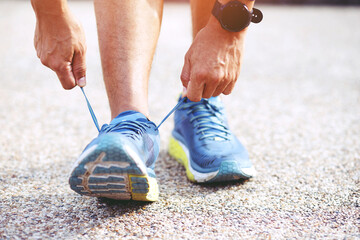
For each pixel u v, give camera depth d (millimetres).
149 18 1167
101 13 1144
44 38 1084
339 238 946
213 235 955
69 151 1544
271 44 4363
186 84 1088
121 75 1115
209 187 1246
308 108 2229
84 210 1062
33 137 1686
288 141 1697
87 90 2516
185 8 7242
